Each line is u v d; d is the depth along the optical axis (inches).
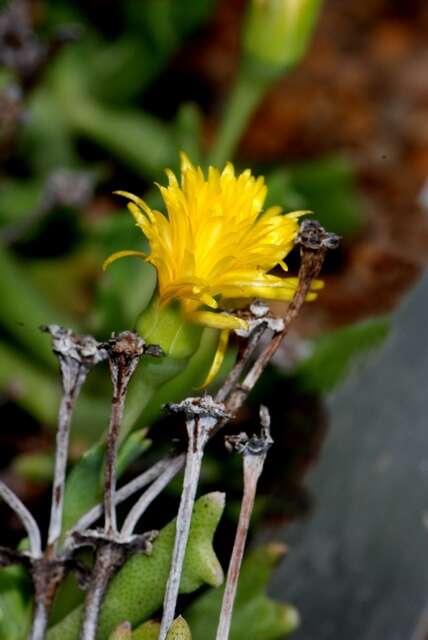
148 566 14.3
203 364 16.2
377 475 16.7
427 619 16.3
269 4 17.7
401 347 17.0
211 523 14.1
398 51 32.5
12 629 14.7
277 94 29.5
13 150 21.6
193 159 18.8
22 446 18.4
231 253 13.8
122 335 13.6
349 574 16.5
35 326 18.2
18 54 18.4
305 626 16.4
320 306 22.2
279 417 17.2
